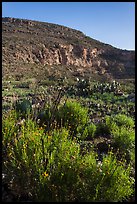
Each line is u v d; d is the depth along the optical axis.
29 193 4.09
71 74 52.09
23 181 4.11
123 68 69.38
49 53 59.56
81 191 4.01
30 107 8.13
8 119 5.52
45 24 81.69
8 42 55.91
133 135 6.81
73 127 7.71
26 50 55.56
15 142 4.50
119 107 13.17
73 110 8.00
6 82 25.22
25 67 48.28
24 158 4.14
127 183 4.36
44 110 7.62
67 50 64.88
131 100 15.90
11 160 4.20
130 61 72.88
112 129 7.99
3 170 4.32
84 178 4.14
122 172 4.38
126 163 6.04
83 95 17.33
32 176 4.08
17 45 55.62
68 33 79.62
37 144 4.31
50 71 50.25
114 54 74.50
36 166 4.03
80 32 86.75
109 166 4.20
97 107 12.58
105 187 4.06
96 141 7.28
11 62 48.66
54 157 4.25
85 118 8.07
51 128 5.76
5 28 65.44
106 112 11.66
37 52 57.25
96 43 79.12
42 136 4.61
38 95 14.44
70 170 4.02
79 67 63.72
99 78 53.47
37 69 49.56
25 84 23.42
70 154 4.30
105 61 70.31
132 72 67.69
